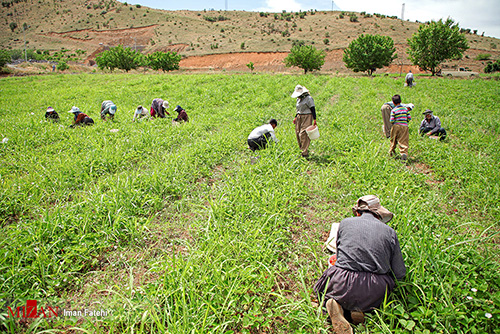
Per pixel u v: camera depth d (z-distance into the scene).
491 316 2.67
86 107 13.86
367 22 105.81
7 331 2.86
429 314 2.83
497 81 24.83
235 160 7.17
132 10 142.88
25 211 4.98
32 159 6.90
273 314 3.06
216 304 3.07
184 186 5.68
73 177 6.05
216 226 4.19
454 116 11.70
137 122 10.81
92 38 117.38
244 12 145.50
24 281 3.35
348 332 2.79
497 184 5.41
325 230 4.46
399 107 7.05
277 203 4.83
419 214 4.41
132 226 4.32
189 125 9.98
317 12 131.88
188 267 3.32
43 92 19.59
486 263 3.39
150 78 26.16
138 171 6.30
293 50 41.81
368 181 5.69
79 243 3.93
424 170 6.76
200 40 103.50
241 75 27.78
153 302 3.03
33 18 141.25
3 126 10.05
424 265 3.29
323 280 3.19
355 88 20.81
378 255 2.93
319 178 5.95
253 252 3.72
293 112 12.39
